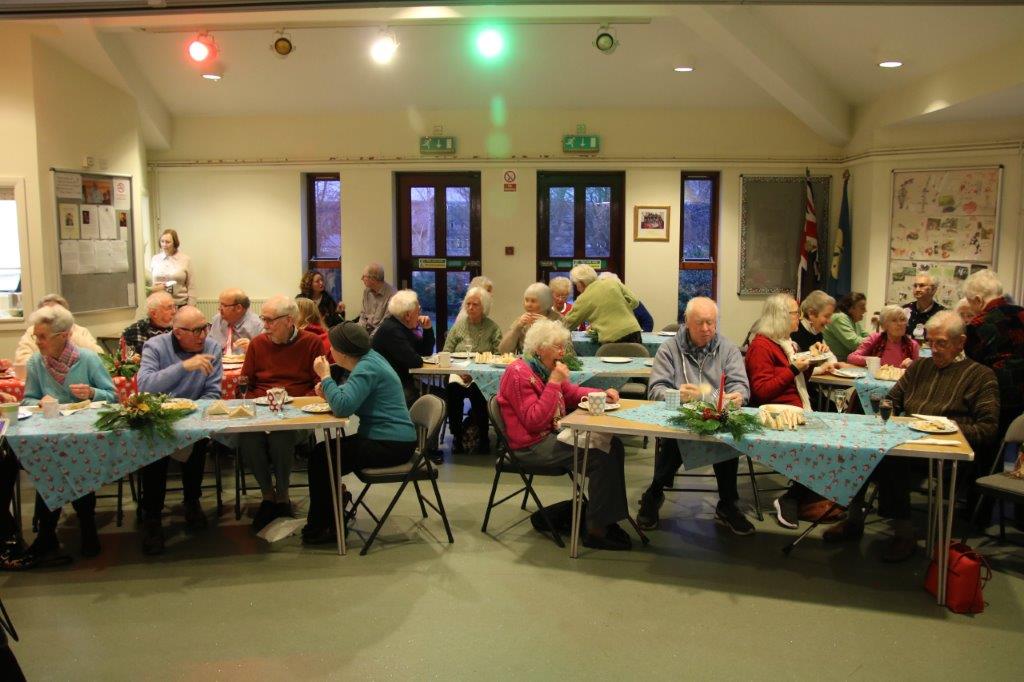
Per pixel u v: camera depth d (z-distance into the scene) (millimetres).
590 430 3656
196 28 7332
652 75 8062
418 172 9070
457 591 3521
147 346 4402
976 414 3861
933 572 3479
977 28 5930
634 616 3297
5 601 3428
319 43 7668
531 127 8797
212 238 9141
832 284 8633
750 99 8477
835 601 3439
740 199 8766
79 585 3584
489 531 4242
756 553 3959
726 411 3535
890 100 7582
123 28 7023
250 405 4004
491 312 9062
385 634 3139
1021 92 6094
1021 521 4207
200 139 8977
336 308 8594
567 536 4172
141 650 3018
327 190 9211
